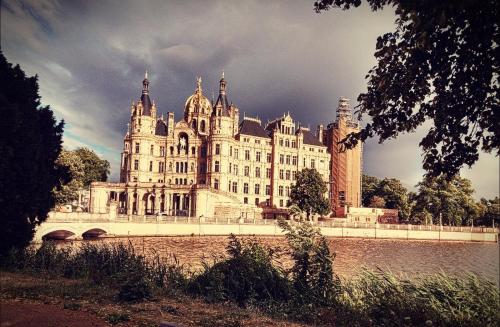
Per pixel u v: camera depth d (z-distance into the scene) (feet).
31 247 82.48
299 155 399.65
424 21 28.35
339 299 55.06
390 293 53.62
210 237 232.12
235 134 386.32
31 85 86.33
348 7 34.73
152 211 322.96
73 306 45.01
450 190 335.88
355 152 415.85
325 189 322.96
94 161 341.82
